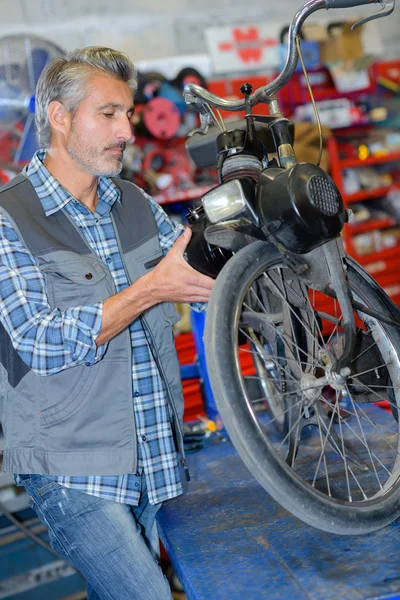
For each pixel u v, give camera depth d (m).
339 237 1.47
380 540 1.41
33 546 3.02
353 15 4.72
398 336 1.63
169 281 1.44
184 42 4.46
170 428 1.69
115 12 4.29
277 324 1.70
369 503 1.44
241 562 1.41
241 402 1.27
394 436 2.00
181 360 3.72
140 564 1.51
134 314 1.50
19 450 1.58
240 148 1.49
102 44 4.29
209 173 4.01
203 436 2.35
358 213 4.57
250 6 4.59
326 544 1.43
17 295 1.50
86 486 1.55
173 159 3.95
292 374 1.70
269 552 1.43
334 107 4.36
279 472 1.28
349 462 1.84
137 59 4.37
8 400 1.60
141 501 1.73
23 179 1.67
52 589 2.90
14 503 2.99
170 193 3.91
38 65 3.02
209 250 1.49
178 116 3.84
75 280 1.56
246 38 4.35
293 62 1.41
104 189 1.73
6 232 1.54
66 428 1.56
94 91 1.59
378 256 4.58
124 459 1.57
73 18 4.21
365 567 1.31
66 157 1.65
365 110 4.45
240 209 1.34
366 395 1.72
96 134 1.60
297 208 1.28
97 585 1.53
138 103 3.81
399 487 1.51
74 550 1.53
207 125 1.76
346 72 4.41
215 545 1.50
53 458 1.55
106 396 1.57
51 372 1.49
